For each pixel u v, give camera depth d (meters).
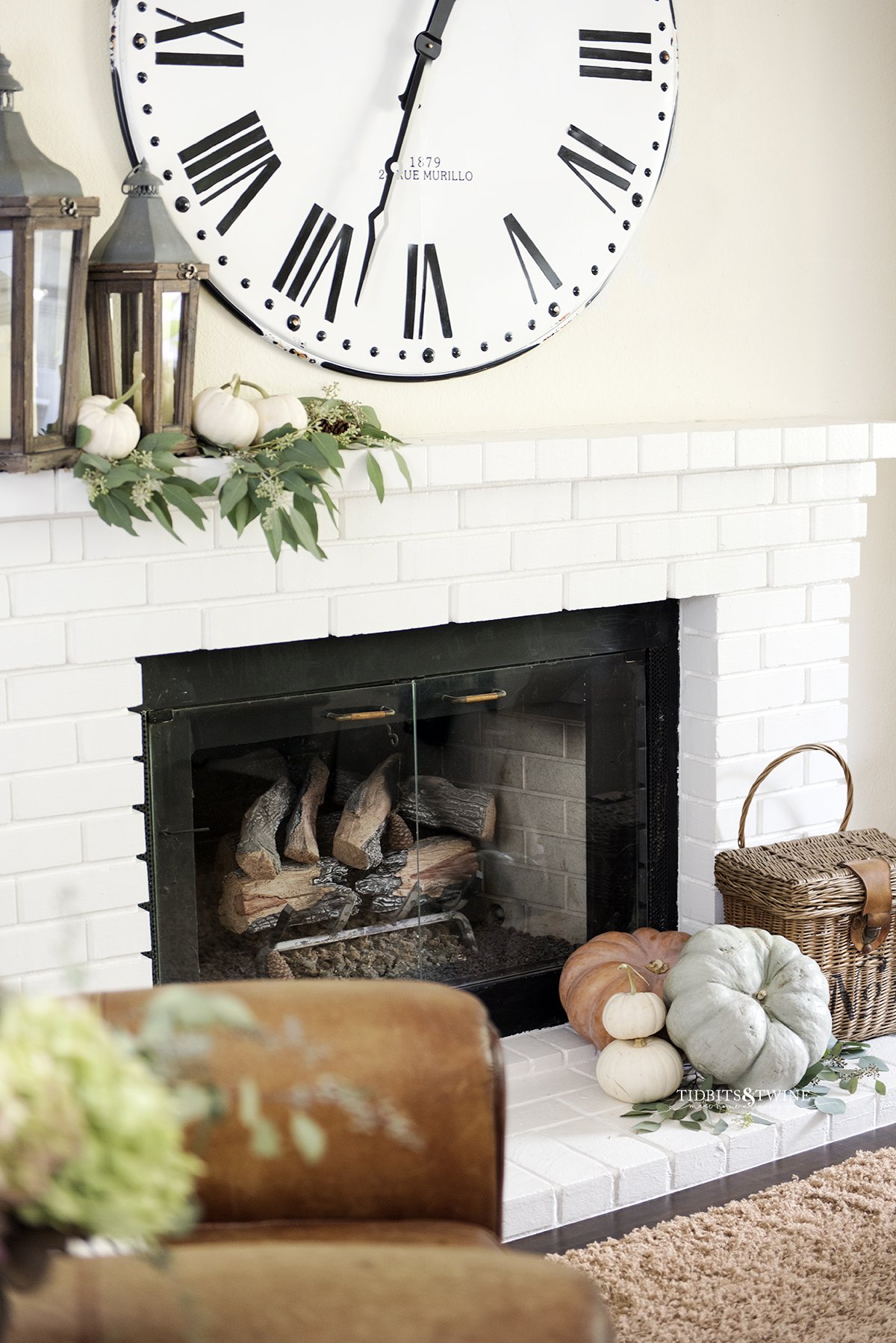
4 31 2.27
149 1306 1.06
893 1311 2.14
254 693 2.57
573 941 3.07
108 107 2.37
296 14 2.48
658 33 2.84
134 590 2.38
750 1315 2.13
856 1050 2.90
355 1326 1.07
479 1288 1.10
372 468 2.43
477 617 2.73
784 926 2.88
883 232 3.26
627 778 3.07
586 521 2.82
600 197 2.83
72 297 2.11
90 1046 1.02
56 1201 0.96
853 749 3.45
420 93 2.61
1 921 2.34
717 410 3.09
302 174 2.52
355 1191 1.61
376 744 2.74
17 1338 1.03
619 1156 2.53
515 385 2.84
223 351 2.53
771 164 3.08
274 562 2.50
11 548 2.26
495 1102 1.65
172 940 2.56
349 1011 1.63
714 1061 2.67
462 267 2.70
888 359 3.31
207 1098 1.07
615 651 2.99
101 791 2.40
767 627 3.08
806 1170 2.61
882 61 3.20
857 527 3.15
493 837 2.93
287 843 2.70
